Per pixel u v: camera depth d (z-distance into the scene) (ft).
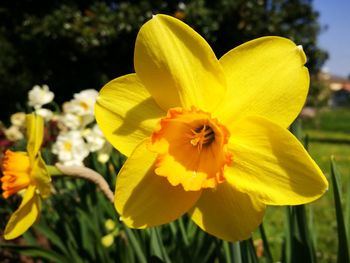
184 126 0.42
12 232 0.47
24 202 0.46
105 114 0.41
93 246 0.74
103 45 3.34
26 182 0.47
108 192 0.49
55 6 3.60
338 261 0.48
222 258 0.52
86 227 0.76
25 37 3.44
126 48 3.46
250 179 0.37
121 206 0.39
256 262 0.50
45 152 0.88
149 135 0.41
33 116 0.47
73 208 0.85
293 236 0.51
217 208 0.39
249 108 0.37
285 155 0.35
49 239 0.77
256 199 0.36
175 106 0.40
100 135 0.82
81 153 0.81
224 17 3.28
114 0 3.75
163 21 0.39
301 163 0.34
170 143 0.40
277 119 0.37
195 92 0.39
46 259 0.75
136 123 0.41
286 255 0.55
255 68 0.38
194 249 0.68
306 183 0.34
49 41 3.40
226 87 0.38
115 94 0.41
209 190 0.39
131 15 3.28
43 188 0.45
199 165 0.41
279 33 3.55
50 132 1.06
